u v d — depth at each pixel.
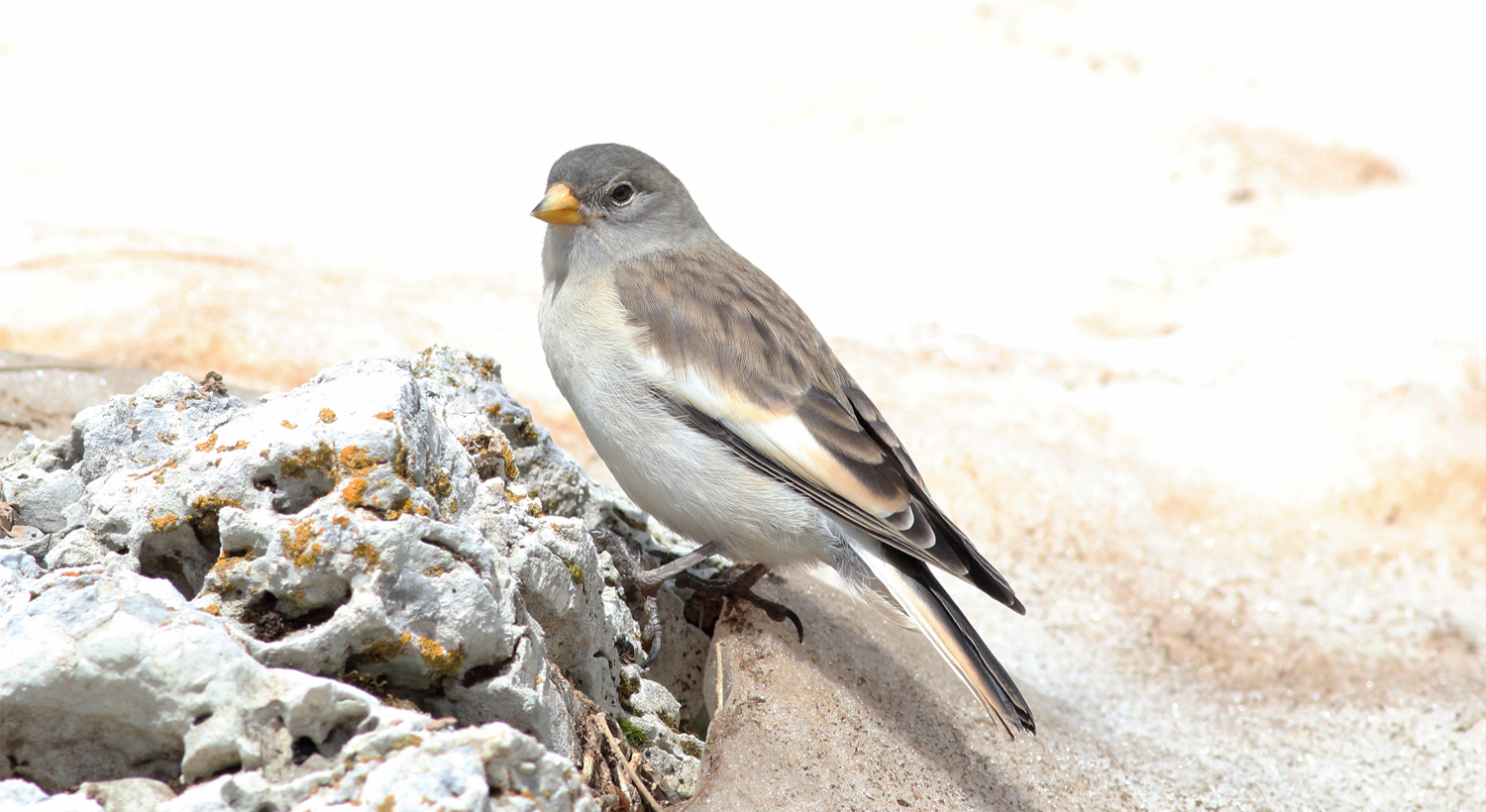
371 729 4.90
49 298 11.69
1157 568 10.73
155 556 5.73
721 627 7.65
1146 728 8.67
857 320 14.23
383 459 5.49
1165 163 17.58
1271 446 12.55
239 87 17.30
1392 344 14.06
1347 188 17.33
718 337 7.64
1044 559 10.62
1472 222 16.38
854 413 7.75
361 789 4.60
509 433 7.56
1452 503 11.99
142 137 15.71
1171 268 15.62
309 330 11.63
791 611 7.85
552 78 18.80
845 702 7.27
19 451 6.90
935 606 7.18
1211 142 18.00
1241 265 15.66
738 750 6.53
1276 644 9.91
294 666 5.23
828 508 7.32
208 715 4.83
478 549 5.55
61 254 12.61
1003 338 14.19
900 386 12.82
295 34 18.84
